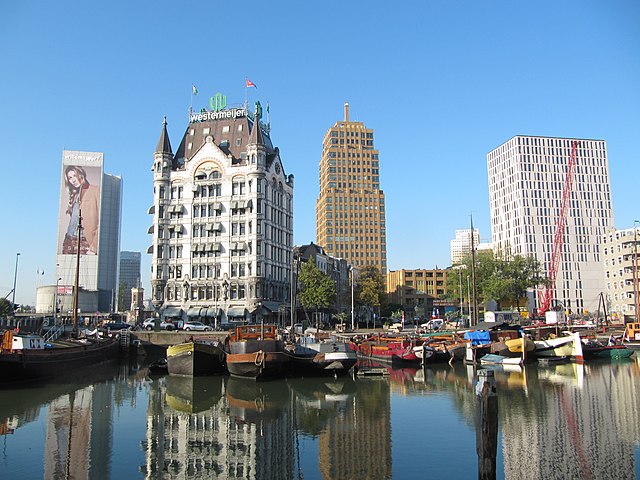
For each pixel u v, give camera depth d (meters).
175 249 112.56
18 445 29.45
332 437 30.50
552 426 31.42
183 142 120.94
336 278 172.75
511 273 134.62
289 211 127.75
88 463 26.22
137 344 83.12
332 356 55.25
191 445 29.28
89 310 185.50
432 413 36.50
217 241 110.69
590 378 51.09
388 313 173.25
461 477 23.39
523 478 22.84
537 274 143.75
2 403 42.03
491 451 18.81
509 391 43.53
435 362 67.19
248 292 107.38
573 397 40.44
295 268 123.75
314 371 55.66
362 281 152.12
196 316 108.00
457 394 44.12
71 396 45.34
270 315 110.88
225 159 112.88
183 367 57.25
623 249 161.00
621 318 147.50
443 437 30.02
